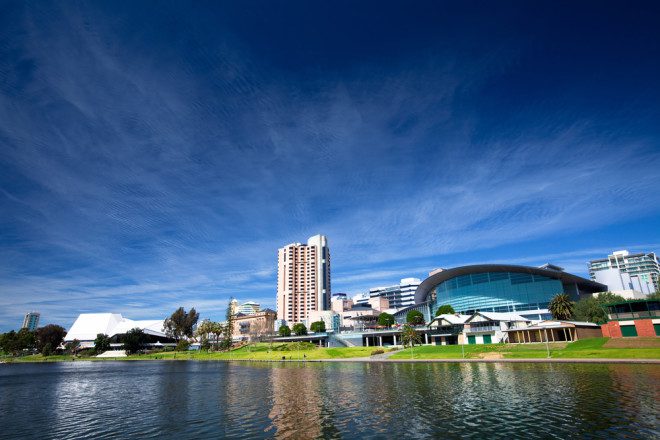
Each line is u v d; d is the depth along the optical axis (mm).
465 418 32031
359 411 36344
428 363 87062
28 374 99625
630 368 57844
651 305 88250
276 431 30562
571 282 162875
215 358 163875
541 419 30656
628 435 26062
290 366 98750
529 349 92562
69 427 34906
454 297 172125
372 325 193000
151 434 31391
